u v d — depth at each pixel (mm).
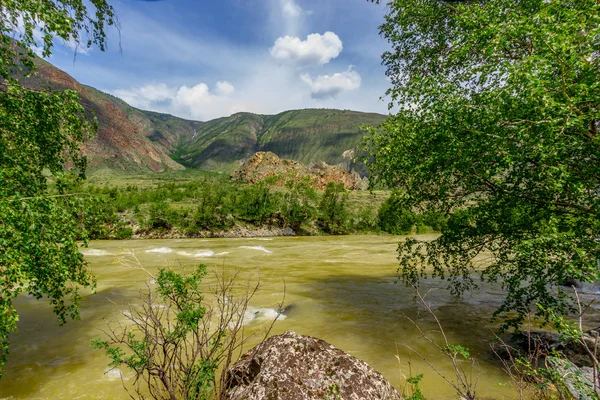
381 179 7137
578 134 4602
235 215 59156
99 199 5184
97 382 5934
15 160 5281
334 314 10180
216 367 3637
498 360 6543
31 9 4746
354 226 60688
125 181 143750
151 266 19203
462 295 12461
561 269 4609
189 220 53688
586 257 4371
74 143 6223
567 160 4641
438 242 7426
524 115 4730
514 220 5969
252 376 4160
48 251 4324
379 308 10859
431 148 6070
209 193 60812
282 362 4062
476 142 5160
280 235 57156
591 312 9375
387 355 7102
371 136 6918
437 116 5816
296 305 11016
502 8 5398
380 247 32344
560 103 4102
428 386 5578
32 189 5016
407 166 6305
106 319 9492
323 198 64000
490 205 6285
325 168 112375
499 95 4797
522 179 5574
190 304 3990
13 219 3807
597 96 4094
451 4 7875
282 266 20328
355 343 7852
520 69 4504
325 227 60938
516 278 5949
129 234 45188
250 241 40938
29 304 11117
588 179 4750
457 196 6367
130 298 11766
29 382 5992
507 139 4957
